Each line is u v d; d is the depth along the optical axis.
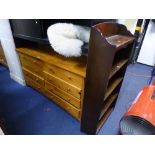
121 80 1.46
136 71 2.65
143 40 2.73
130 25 2.30
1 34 1.79
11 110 1.69
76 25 1.26
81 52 1.17
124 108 1.76
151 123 0.91
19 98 1.88
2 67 2.66
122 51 1.33
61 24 1.22
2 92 1.99
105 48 0.88
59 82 1.43
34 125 1.50
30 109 1.71
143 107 1.01
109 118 1.61
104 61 0.93
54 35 1.17
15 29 1.57
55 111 1.68
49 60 1.41
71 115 1.62
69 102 1.47
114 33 1.18
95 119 1.25
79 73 1.16
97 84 1.05
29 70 1.80
